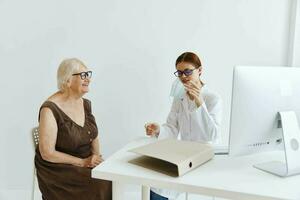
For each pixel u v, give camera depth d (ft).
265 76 3.66
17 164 8.12
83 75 5.74
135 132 8.07
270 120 3.76
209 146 4.17
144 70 7.74
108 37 7.56
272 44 7.79
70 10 7.41
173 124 6.23
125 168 3.70
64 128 5.49
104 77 7.75
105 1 7.39
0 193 8.13
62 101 5.68
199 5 7.50
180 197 8.08
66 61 5.74
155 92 7.86
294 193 3.18
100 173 3.60
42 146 5.28
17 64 7.63
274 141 3.97
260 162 4.05
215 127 5.38
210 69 7.84
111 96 7.86
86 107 6.17
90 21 7.47
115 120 7.98
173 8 7.48
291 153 3.66
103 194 5.30
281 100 3.74
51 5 7.38
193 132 5.84
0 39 7.48
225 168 3.82
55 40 7.55
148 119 8.00
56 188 5.38
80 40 7.56
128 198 8.13
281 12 7.64
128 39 7.58
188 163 3.61
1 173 8.13
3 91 7.75
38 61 7.64
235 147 3.75
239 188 3.27
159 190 6.15
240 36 7.70
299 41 7.65
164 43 7.63
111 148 8.13
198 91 5.50
